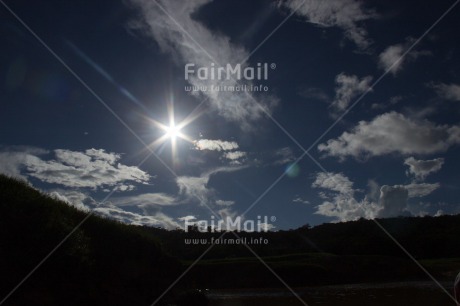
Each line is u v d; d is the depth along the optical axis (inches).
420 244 3489.2
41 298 522.6
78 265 631.2
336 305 1075.9
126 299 699.4
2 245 548.7
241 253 2908.5
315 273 1964.8
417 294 1315.2
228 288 1807.3
